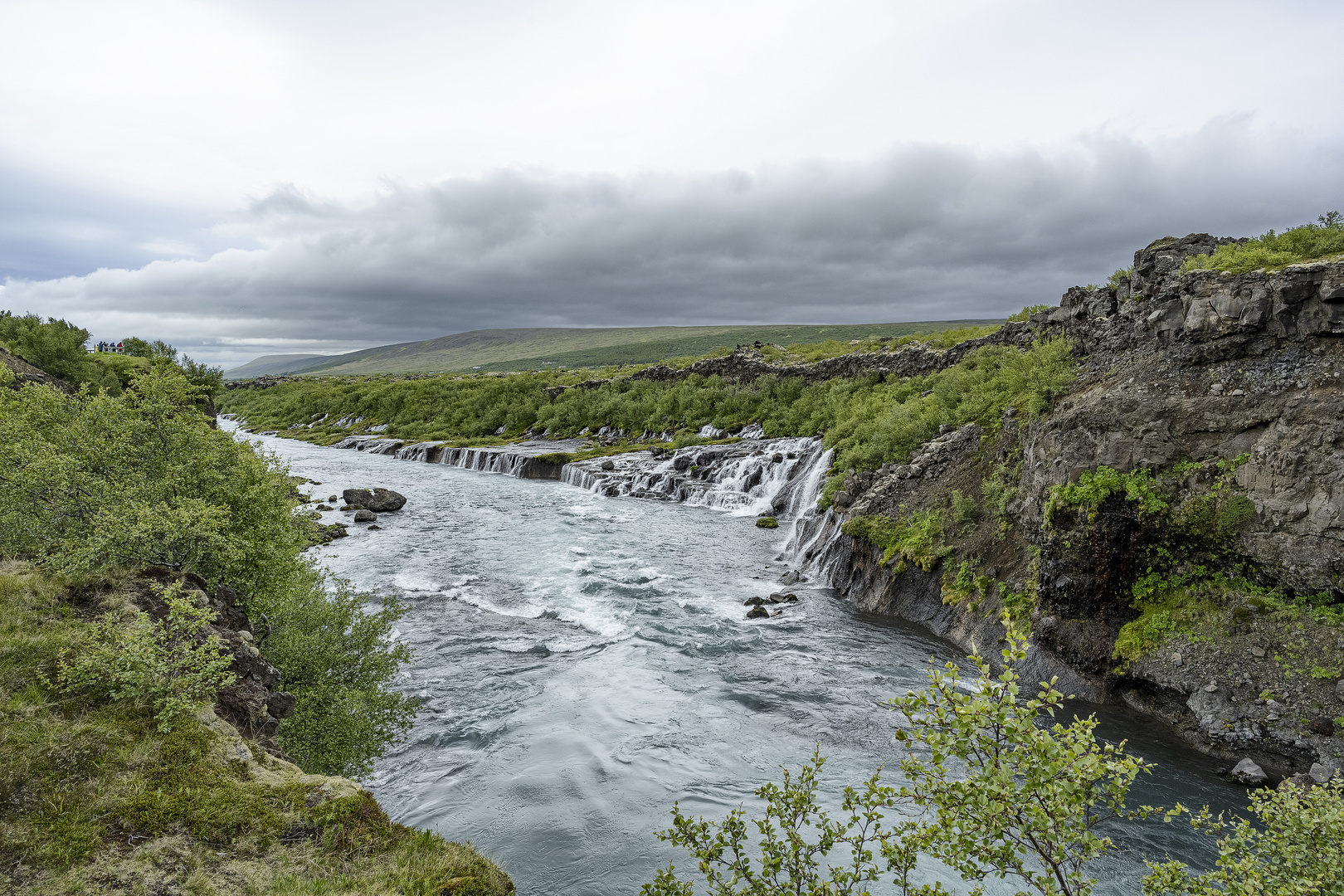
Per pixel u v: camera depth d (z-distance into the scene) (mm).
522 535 51938
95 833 10328
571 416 110438
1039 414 30969
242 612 19406
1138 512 23953
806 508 55188
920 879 15883
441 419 130875
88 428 20828
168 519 17578
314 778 12969
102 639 14141
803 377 84500
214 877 10203
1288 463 21125
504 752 21484
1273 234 26750
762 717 23969
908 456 43219
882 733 22938
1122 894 15266
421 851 11875
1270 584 21547
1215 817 17594
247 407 191500
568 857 16703
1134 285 31094
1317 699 19016
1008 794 7398
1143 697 22844
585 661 28391
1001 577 29703
